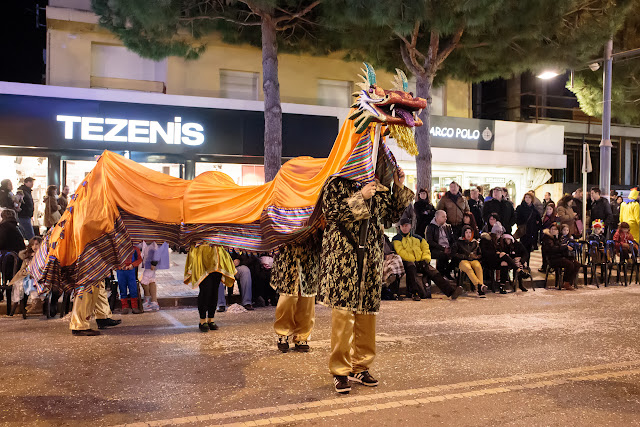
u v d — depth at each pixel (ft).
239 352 20.77
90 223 22.48
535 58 49.85
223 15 50.75
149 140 55.88
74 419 13.93
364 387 16.55
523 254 38.86
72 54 59.88
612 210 57.82
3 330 24.93
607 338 23.41
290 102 67.62
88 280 22.40
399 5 38.19
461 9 39.42
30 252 28.04
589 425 13.65
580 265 40.06
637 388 16.62
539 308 31.35
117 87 61.16
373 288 16.43
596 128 90.22
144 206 23.13
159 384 16.76
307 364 19.08
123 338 23.24
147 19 44.55
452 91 75.15
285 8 50.16
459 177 71.41
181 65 62.90
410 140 15.66
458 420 13.91
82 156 54.60
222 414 14.26
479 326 26.00
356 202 15.56
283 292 20.53
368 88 15.60
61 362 19.33
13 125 51.72
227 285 25.39
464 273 38.42
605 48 58.34
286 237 19.56
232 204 22.84
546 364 19.25
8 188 43.45
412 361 19.54
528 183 75.36
